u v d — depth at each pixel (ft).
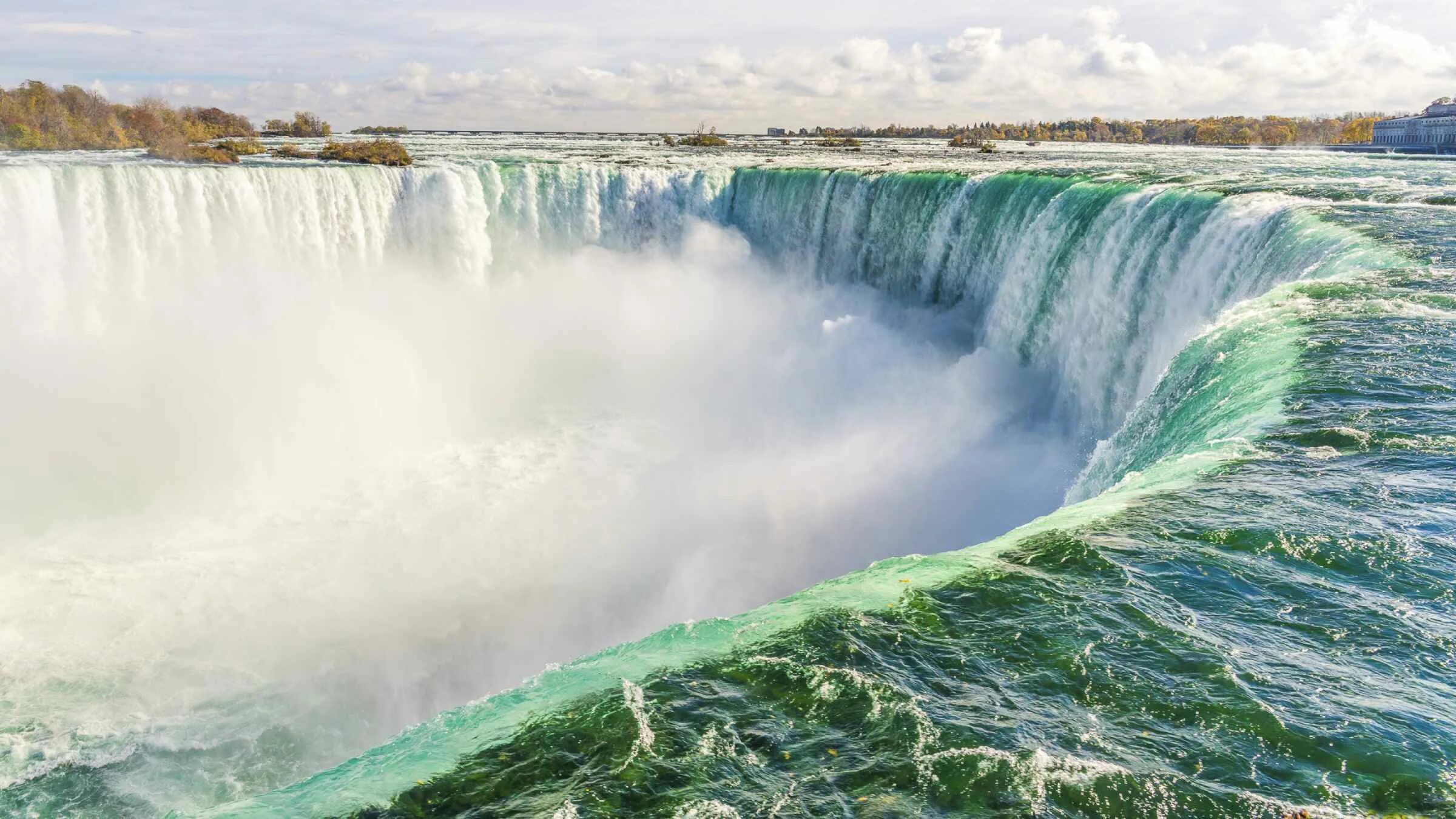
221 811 16.21
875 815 15.28
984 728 17.30
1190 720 17.25
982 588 22.24
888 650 19.93
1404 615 20.01
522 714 18.37
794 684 18.90
